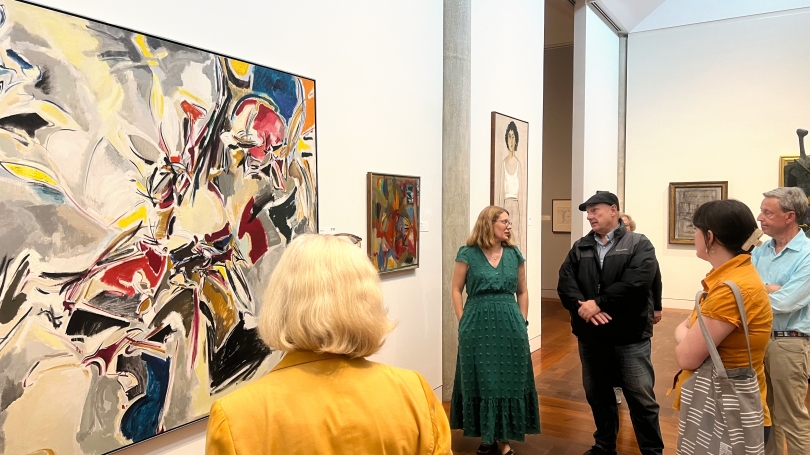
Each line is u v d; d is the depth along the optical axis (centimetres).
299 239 121
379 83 378
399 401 111
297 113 300
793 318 283
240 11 272
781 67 857
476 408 352
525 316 367
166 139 233
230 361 261
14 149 184
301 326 108
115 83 214
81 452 204
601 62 883
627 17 918
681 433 212
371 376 112
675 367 571
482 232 356
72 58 200
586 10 801
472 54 502
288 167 294
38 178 191
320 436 101
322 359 110
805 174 812
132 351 220
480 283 352
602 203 339
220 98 257
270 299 115
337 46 338
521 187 606
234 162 264
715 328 202
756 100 877
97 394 209
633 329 323
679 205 938
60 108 197
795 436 280
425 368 443
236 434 98
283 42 298
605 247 345
